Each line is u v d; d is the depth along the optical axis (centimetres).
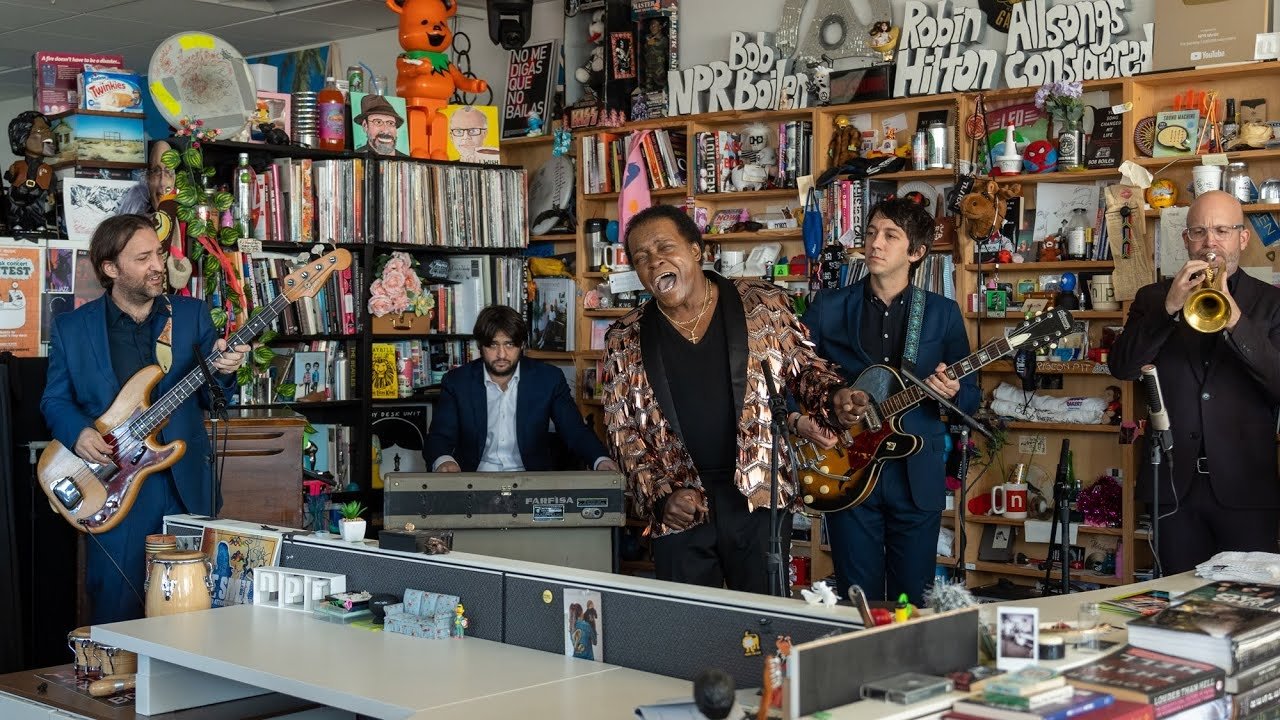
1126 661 218
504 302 693
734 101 636
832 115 609
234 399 587
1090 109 546
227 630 303
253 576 340
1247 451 406
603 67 696
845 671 193
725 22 654
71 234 531
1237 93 518
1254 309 406
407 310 652
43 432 491
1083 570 542
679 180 657
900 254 442
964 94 561
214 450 401
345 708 245
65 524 496
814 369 364
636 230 359
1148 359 414
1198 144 514
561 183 716
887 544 444
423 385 664
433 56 672
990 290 560
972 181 554
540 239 720
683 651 253
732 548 365
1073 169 539
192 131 567
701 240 367
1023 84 555
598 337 690
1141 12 531
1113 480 536
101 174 558
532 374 562
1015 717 186
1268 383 392
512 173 695
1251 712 222
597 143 689
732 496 364
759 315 363
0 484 470
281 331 604
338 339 632
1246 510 406
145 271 425
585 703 237
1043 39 550
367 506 637
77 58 571
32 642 487
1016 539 568
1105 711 193
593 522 409
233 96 582
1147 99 538
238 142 590
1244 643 221
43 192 557
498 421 560
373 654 278
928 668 206
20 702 310
